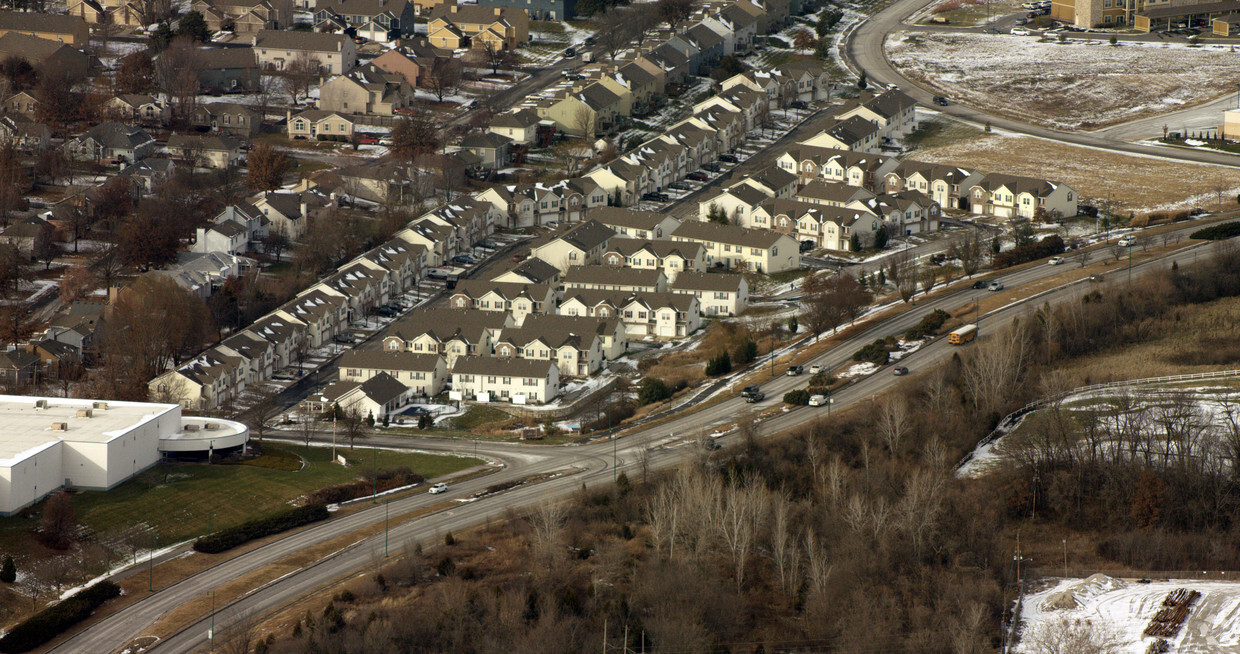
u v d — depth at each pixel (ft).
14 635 547.90
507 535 629.92
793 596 581.94
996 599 576.61
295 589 591.78
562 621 546.26
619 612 556.51
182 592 591.78
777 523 602.03
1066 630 554.87
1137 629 558.97
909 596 577.02
